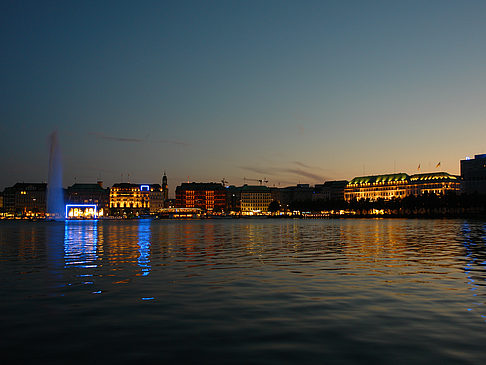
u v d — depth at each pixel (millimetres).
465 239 74875
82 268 38375
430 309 22422
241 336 18031
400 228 128000
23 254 51219
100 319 20688
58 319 20672
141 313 21812
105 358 15586
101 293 26859
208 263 42125
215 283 30391
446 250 54156
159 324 19828
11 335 18172
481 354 15859
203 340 17547
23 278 32656
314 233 101688
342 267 38562
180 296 25953
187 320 20500
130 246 63688
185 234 100375
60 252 53938
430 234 91750
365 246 61406
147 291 27531
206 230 125562
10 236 93750
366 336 17984
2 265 40500
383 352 16125
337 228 134125
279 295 26125
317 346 16812
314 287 28688
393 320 20359
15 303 24031
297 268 38125
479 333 18312
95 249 58250
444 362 15148
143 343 17188
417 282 30359
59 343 17188
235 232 110250
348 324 19750
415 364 14984
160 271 36562
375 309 22500
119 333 18469
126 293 26859
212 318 20859
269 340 17531
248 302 24266
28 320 20500
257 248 59344
